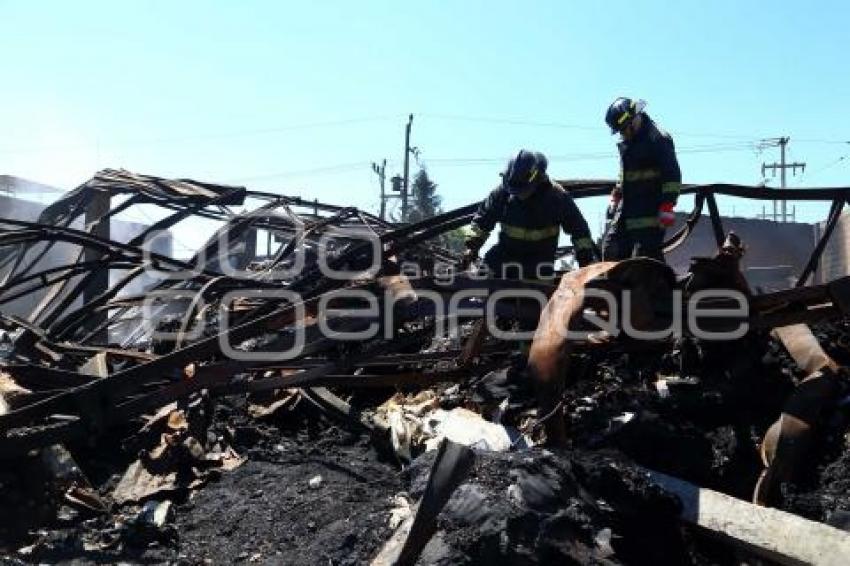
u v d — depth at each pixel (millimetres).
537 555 3209
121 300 8617
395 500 4285
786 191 7777
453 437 4879
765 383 5230
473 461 3469
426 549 3307
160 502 5020
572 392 5406
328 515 4461
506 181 5297
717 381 5348
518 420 5152
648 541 3838
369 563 3750
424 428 5172
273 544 4258
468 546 3246
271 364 5527
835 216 7781
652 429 4621
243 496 5031
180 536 4551
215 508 4887
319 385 5691
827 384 4676
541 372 4305
